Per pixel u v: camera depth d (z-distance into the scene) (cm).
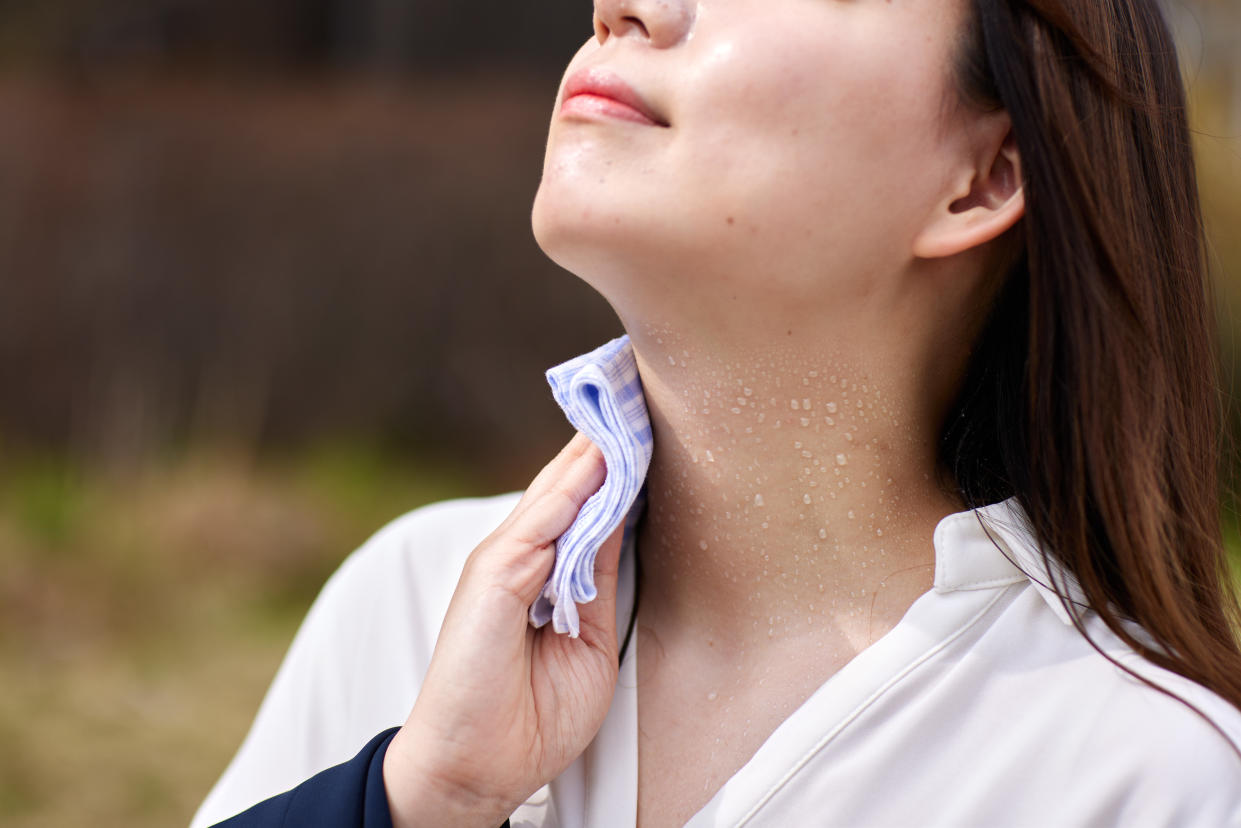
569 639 104
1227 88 411
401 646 111
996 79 102
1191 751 99
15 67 510
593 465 104
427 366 470
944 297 104
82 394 441
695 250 100
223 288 464
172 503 376
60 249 456
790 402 103
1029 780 100
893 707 101
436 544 113
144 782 253
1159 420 103
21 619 318
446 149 482
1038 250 103
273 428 454
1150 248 104
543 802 105
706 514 105
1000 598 103
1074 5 102
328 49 559
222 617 335
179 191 467
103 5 529
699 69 100
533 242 479
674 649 106
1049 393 103
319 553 365
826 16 100
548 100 511
